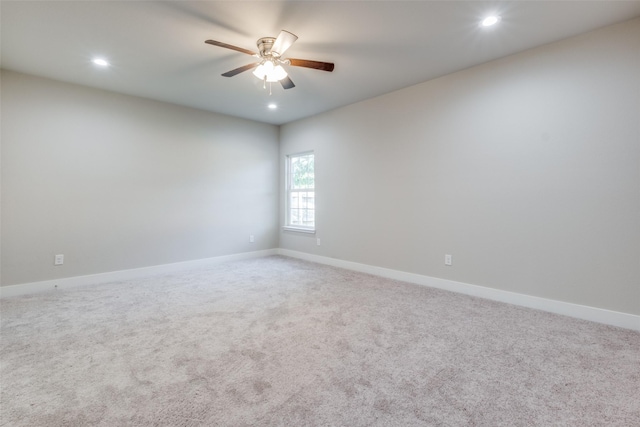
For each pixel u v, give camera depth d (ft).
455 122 10.80
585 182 8.32
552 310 8.89
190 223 14.84
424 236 11.82
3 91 10.28
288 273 13.79
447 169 11.07
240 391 5.31
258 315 8.75
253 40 8.50
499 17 7.45
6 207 10.39
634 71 7.59
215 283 12.13
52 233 11.24
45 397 5.14
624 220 7.80
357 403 5.00
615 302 7.96
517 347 6.84
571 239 8.57
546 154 8.91
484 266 10.26
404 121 12.30
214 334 7.52
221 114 15.89
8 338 7.30
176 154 14.32
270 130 18.08
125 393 5.25
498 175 9.86
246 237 17.06
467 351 6.68
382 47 8.96
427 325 8.03
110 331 7.69
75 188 11.69
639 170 7.58
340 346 6.91
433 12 7.28
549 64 8.79
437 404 4.98
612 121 7.89
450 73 10.86
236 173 16.56
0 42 8.57
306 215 17.33
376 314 8.80
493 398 5.12
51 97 11.14
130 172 12.98
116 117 12.58
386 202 13.06
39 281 11.00
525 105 9.26
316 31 8.10
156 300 10.07
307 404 4.98
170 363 6.21
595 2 6.91
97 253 12.21
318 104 14.33
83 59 9.61
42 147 11.00
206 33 8.14
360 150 14.02
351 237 14.53
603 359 6.32
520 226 9.46
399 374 5.81
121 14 7.28
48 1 6.75
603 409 4.85
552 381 5.58
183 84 11.71
